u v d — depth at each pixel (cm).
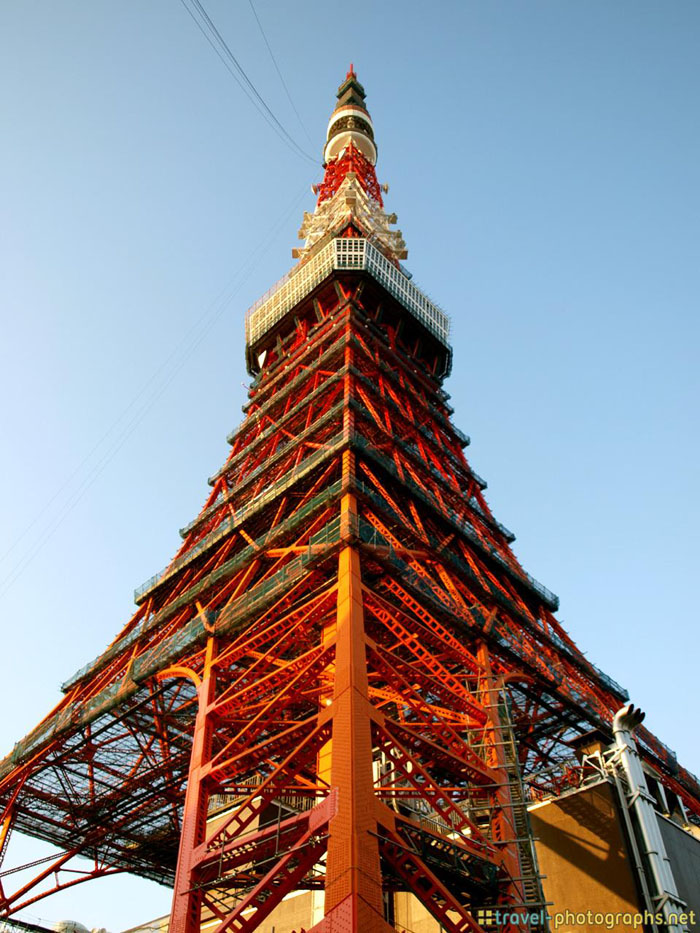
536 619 6012
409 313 8888
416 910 4106
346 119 13125
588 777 4231
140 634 5606
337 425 6059
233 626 4512
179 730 5247
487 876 3309
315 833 2903
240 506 6481
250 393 8806
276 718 4522
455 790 3725
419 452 6762
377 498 4853
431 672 4191
